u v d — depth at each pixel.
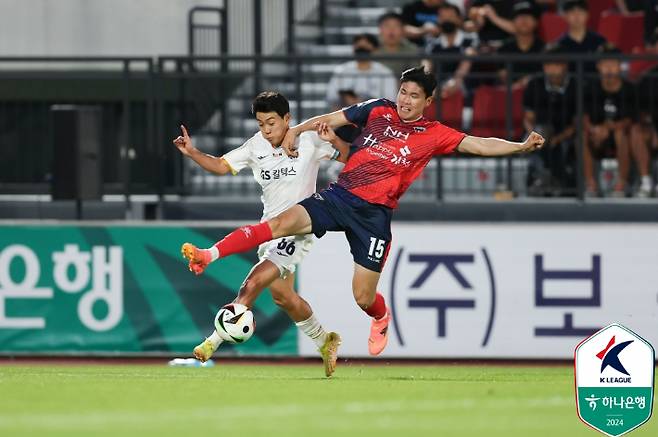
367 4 62.19
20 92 53.91
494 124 48.78
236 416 23.06
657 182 47.91
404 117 30.88
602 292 43.75
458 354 43.81
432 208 48.19
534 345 43.84
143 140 49.84
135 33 61.16
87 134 46.62
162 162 48.22
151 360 44.97
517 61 46.59
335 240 43.84
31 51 61.38
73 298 44.44
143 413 23.44
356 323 43.88
